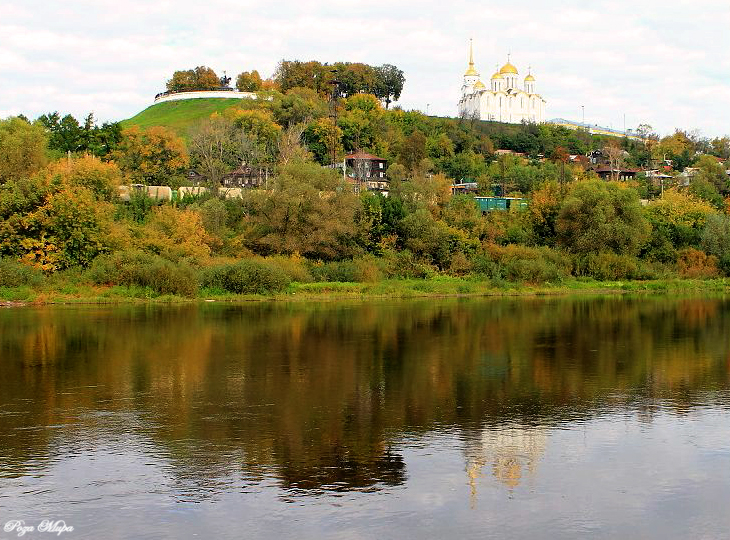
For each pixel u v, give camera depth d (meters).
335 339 41.50
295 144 143.12
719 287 87.50
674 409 25.36
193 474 18.86
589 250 93.50
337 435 22.09
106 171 81.38
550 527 16.09
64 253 69.25
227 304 63.62
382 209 89.56
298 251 82.62
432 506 17.08
